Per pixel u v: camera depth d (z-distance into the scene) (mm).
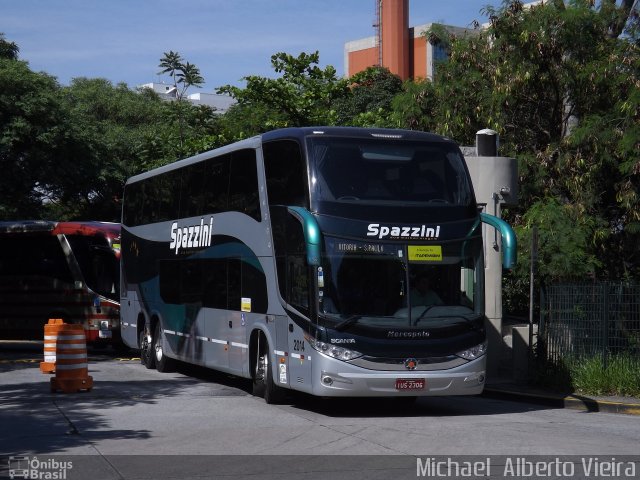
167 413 14227
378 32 108938
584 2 24047
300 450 10891
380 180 14219
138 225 23047
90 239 26797
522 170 23656
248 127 32406
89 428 12703
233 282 16922
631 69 23312
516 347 18172
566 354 17234
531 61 24109
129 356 26828
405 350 13680
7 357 25891
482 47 25344
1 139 35469
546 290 17797
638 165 21891
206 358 18234
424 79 26375
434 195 14398
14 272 27625
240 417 13820
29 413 14148
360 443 11320
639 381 16016
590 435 11992
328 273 13648
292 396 15680
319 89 33156
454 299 14125
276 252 14984
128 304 23578
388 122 31141
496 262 19094
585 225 22547
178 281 19922
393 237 13961
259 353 15758
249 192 16312
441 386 13797
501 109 24703
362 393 13516
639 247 24062
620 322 16516
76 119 38562
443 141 14836
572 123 24656
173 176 20750
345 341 13500
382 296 13766
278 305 14820
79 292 26609
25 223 27703
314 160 14094
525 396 16531
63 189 39000
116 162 40812
